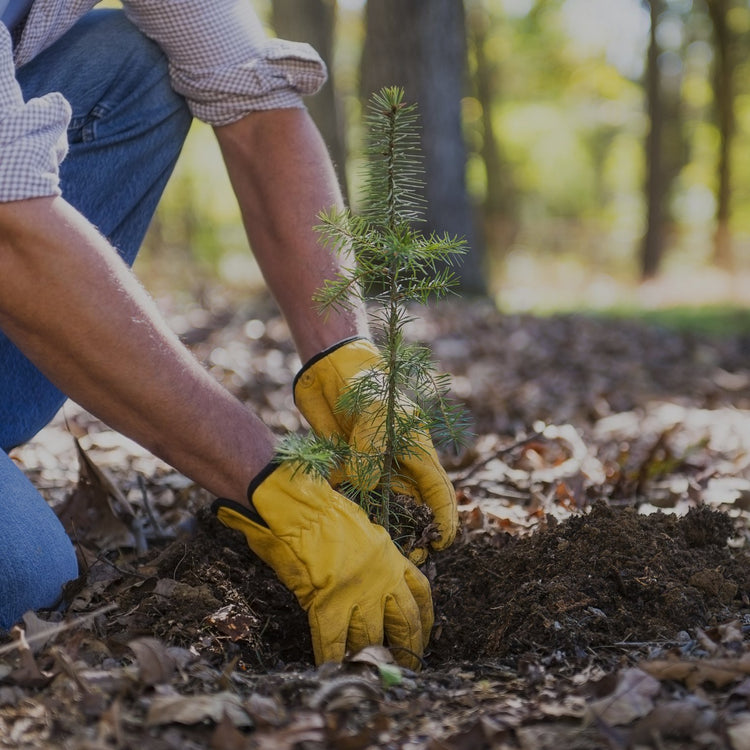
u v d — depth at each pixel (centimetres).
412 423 168
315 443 160
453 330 696
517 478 274
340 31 1753
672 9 2269
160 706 124
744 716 122
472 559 193
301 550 157
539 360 612
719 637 152
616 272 2633
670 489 269
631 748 119
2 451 174
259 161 201
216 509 163
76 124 204
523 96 2502
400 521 175
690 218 2994
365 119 162
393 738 123
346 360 180
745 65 2195
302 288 194
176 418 152
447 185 885
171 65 212
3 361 199
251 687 139
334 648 157
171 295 943
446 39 868
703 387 551
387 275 163
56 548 170
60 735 121
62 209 144
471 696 137
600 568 173
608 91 2441
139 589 174
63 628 146
